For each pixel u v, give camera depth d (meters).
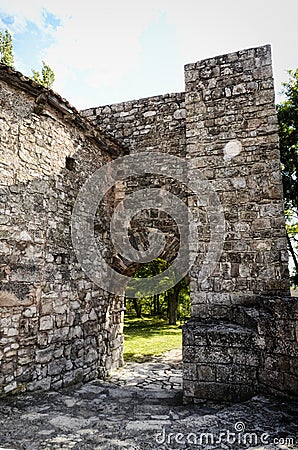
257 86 5.47
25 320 4.32
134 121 7.06
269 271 4.91
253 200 5.17
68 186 5.39
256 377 4.00
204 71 5.80
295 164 8.87
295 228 9.56
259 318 4.07
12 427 3.15
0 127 4.25
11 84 4.43
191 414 3.77
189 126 5.70
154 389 5.37
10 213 4.25
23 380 4.20
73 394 4.67
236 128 5.46
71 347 5.14
